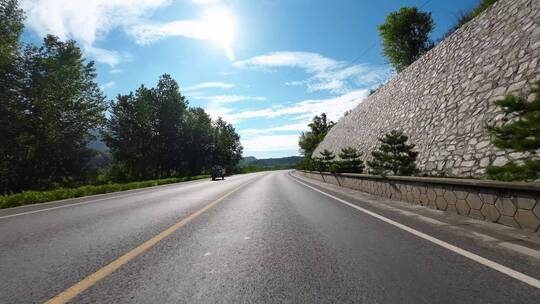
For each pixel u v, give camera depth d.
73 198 17.28
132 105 76.12
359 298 3.16
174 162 92.38
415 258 4.44
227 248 5.29
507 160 9.83
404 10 30.66
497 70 12.29
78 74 46.53
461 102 14.00
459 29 17.47
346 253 4.82
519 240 5.11
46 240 6.14
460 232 5.90
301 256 4.71
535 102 5.44
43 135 42.94
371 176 14.10
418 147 16.48
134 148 77.12
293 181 31.80
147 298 3.25
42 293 3.42
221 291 3.41
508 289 3.26
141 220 8.45
